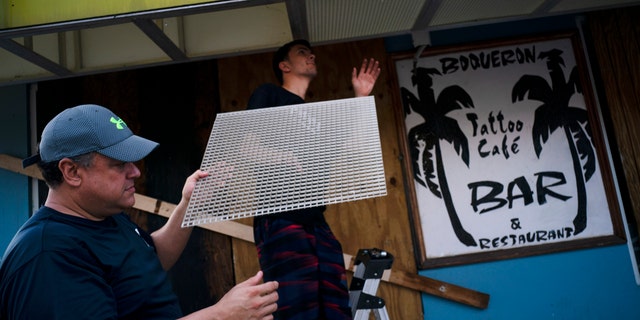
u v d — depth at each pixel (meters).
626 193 2.64
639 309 2.55
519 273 2.57
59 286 0.95
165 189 2.61
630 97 2.71
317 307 1.56
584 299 2.55
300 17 2.12
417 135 2.66
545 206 2.63
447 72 2.71
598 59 2.73
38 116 2.62
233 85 2.70
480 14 2.38
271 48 2.45
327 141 1.25
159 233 1.41
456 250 2.59
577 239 2.61
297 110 1.40
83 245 1.04
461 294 2.51
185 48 2.44
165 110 2.67
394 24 2.40
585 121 2.70
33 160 1.12
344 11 2.18
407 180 2.61
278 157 1.20
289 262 1.59
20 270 0.96
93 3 1.84
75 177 1.06
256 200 1.11
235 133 1.33
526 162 2.66
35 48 2.29
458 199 2.62
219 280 2.56
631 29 2.75
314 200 1.10
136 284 1.11
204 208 1.10
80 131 1.05
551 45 2.75
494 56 2.73
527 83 2.72
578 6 2.47
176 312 1.17
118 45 2.47
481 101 2.70
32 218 1.08
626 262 2.59
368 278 1.72
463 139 2.67
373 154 1.19
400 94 2.68
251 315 0.99
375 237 2.59
